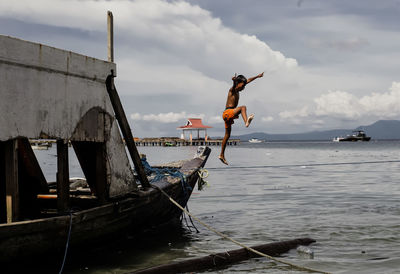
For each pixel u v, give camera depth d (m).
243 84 7.33
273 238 7.89
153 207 7.59
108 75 6.79
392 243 7.34
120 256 6.64
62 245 5.38
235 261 6.33
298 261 6.36
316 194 13.88
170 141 98.88
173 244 7.44
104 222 6.11
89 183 7.17
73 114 5.99
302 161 35.81
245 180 19.09
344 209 10.80
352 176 20.61
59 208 5.74
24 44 5.18
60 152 5.78
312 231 8.36
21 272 5.05
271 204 11.93
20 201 6.89
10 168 5.09
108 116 6.75
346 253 6.77
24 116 5.19
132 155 7.43
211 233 8.35
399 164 29.95
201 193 14.48
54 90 5.65
